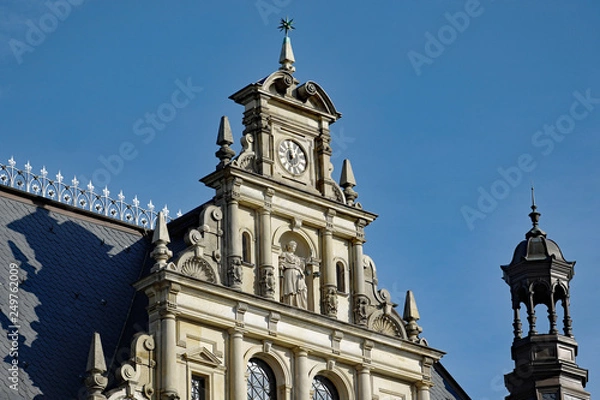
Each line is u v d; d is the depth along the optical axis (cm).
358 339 8425
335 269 8481
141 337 7712
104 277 8325
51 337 7831
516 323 9219
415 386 8631
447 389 9269
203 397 7844
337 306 8425
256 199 8288
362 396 8362
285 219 8412
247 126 8488
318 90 8712
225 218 8175
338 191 8631
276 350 8125
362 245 8650
